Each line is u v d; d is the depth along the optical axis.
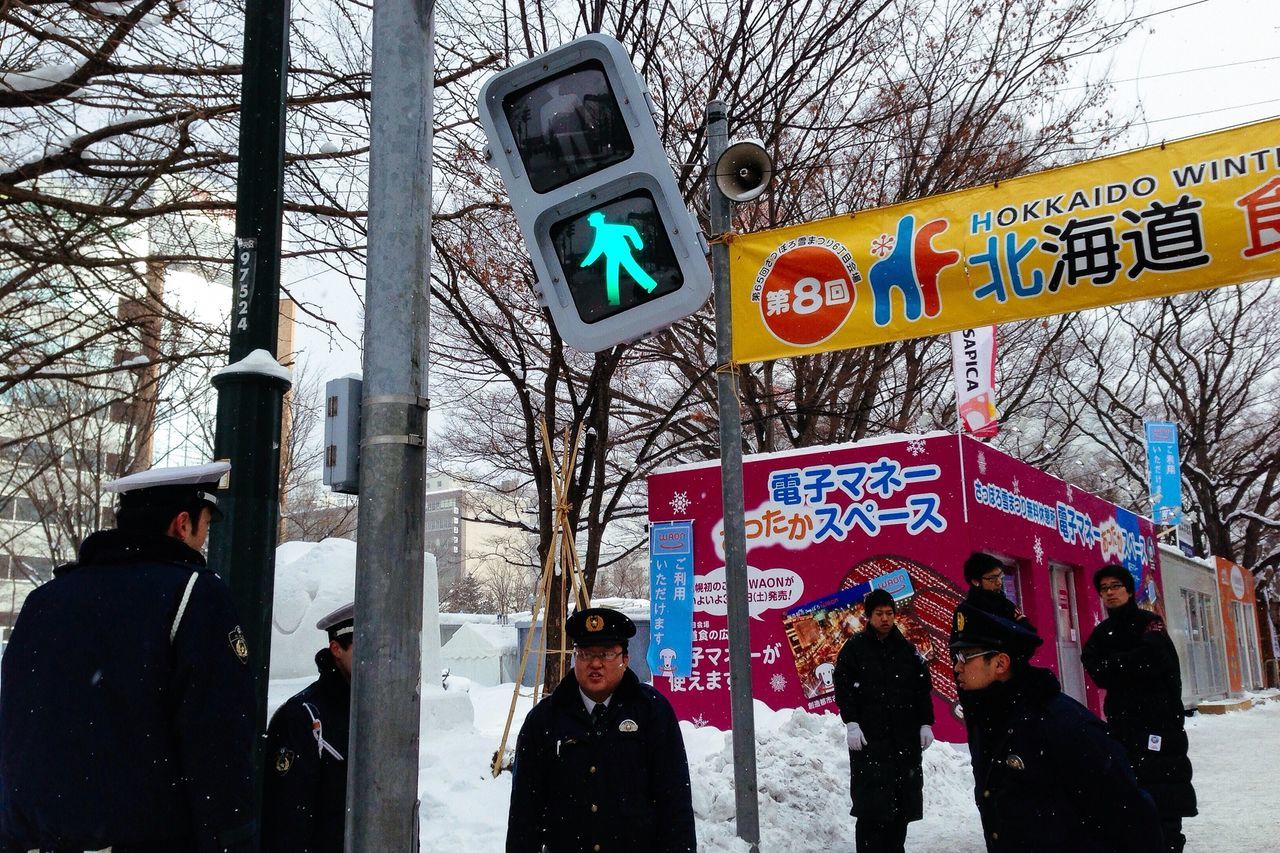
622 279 3.65
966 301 6.83
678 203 3.62
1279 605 39.06
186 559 3.05
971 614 3.54
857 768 6.53
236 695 2.85
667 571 12.20
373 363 3.12
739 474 7.05
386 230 3.19
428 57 3.36
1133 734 6.13
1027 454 27.56
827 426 20.16
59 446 18.94
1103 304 6.53
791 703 12.00
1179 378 29.58
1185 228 6.35
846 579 11.91
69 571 3.00
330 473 3.25
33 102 6.82
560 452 10.05
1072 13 14.62
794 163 13.68
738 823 6.71
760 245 7.33
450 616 29.62
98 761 2.70
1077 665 15.12
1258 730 16.86
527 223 3.75
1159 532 24.98
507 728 8.46
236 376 3.80
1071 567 15.55
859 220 7.14
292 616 10.34
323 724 3.77
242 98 4.12
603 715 3.97
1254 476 30.86
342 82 8.12
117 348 9.30
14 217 6.81
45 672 2.79
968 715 3.59
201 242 8.21
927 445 11.71
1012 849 3.32
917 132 15.02
